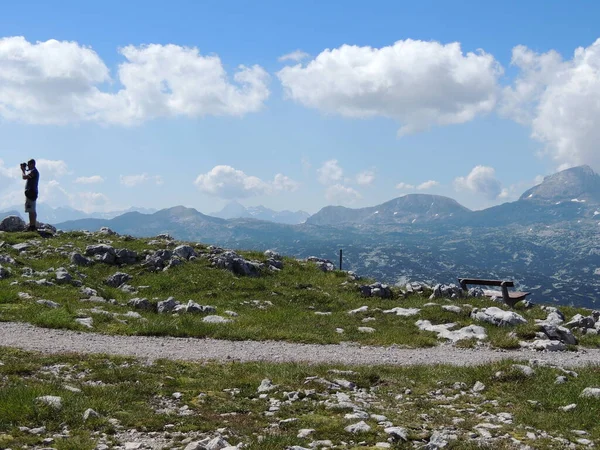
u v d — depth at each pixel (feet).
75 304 93.45
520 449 37.60
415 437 38.81
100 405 42.04
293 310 104.58
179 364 60.64
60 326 78.95
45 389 44.04
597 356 80.12
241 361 66.33
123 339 75.36
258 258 142.41
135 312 93.45
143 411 42.32
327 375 58.54
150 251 133.80
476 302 114.11
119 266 126.62
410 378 60.54
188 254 132.05
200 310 96.89
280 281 125.18
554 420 44.55
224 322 89.86
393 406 49.21
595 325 99.25
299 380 56.18
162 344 73.92
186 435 37.70
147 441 36.24
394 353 77.10
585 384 53.83
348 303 113.29
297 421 41.39
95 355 62.03
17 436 35.12
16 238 144.15
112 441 35.58
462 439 38.96
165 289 113.70
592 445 39.45
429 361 72.33
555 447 38.29
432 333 90.48
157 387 49.80
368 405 48.67
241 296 112.68
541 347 82.94
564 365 68.44
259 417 43.09
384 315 102.22
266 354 71.36
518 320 96.07
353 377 58.85
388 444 37.01
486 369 60.13
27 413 38.83
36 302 89.61
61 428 37.55
